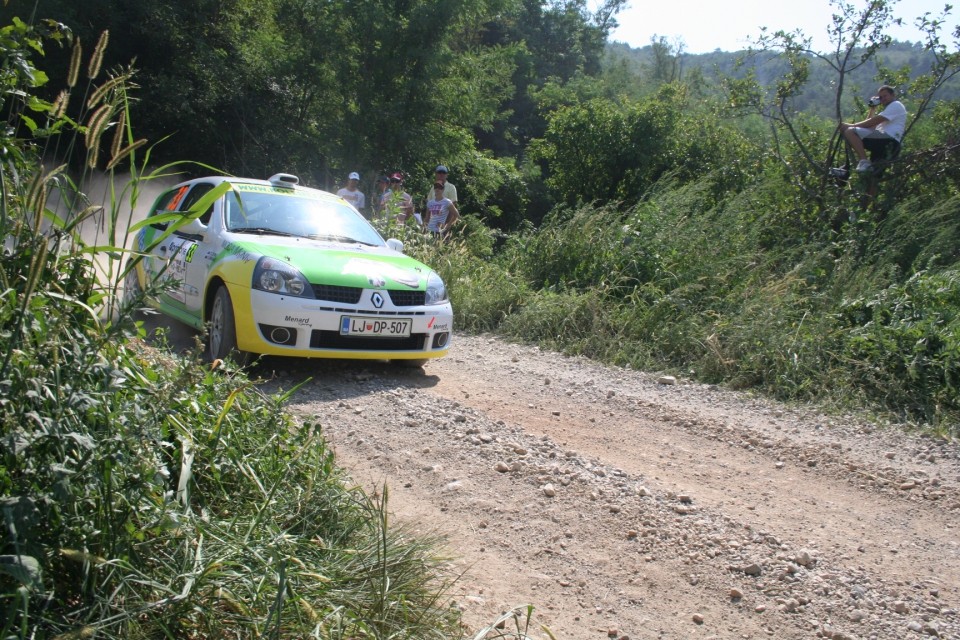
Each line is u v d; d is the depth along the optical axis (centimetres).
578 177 2636
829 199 1193
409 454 488
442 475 459
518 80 4219
